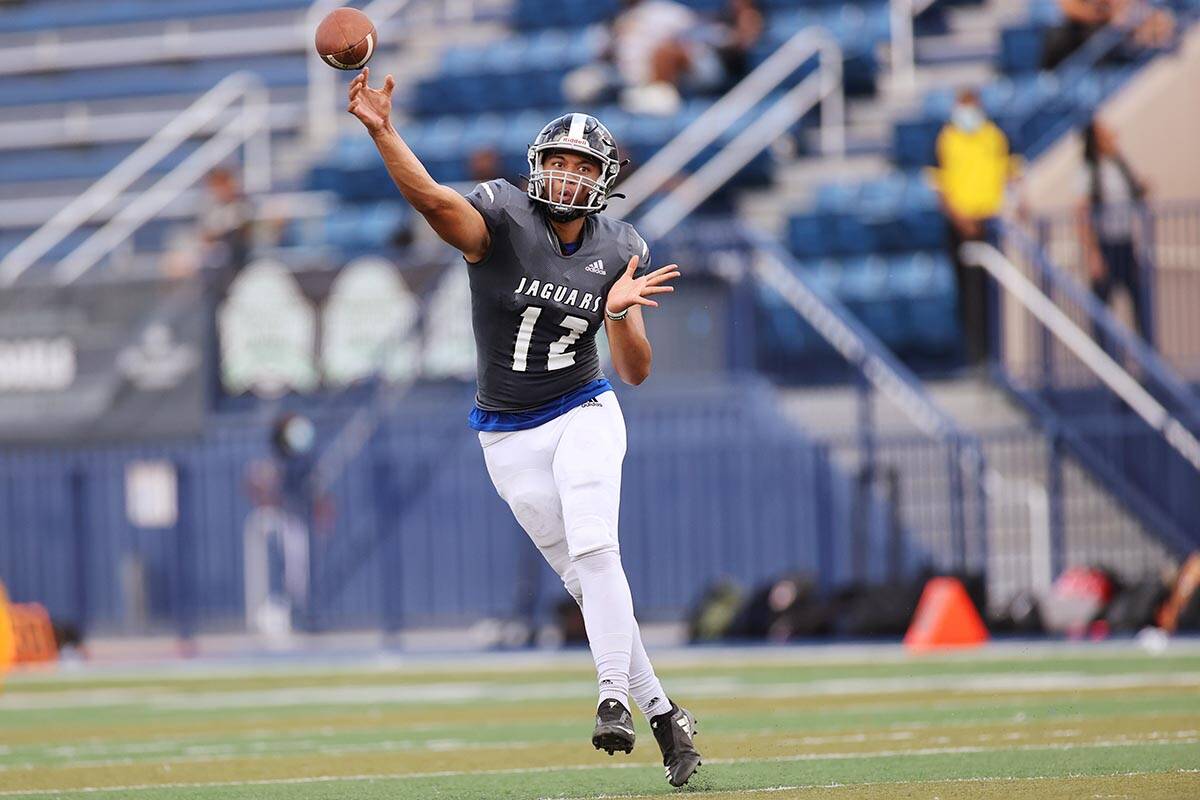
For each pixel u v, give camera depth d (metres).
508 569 64.62
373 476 65.19
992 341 66.81
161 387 69.00
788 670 46.56
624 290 21.44
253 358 67.75
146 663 59.44
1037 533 61.19
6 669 57.00
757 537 62.75
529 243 21.53
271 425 66.25
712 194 80.56
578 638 60.00
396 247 72.62
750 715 34.16
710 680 43.88
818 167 81.38
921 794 21.31
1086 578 56.31
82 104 103.12
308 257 69.38
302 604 65.69
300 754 29.23
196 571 66.38
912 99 84.88
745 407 63.62
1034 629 55.69
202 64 103.19
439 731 33.16
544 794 22.64
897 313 72.00
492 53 92.88
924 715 32.97
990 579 60.94
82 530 67.31
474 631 64.69
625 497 64.19
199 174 94.25
